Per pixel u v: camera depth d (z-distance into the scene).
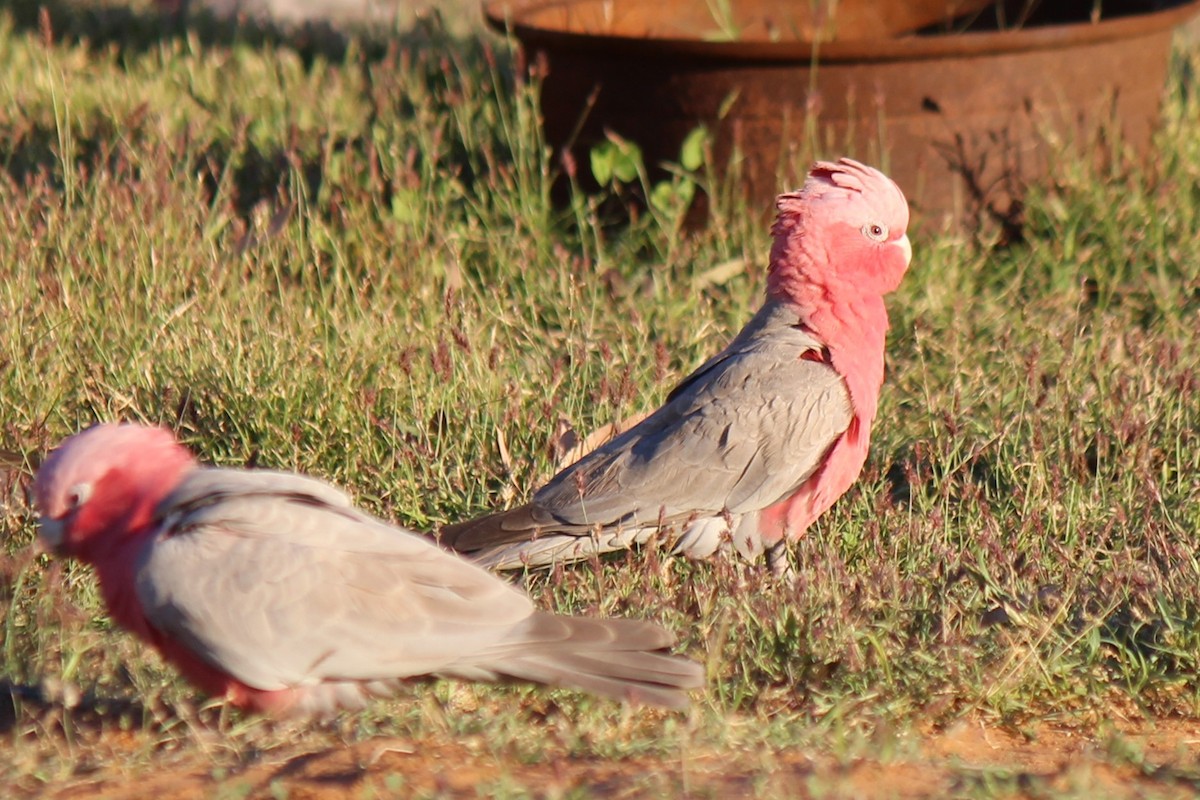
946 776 7.18
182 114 16.84
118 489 7.04
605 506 9.08
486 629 7.04
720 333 12.33
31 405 10.46
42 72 18.14
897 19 16.30
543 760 7.28
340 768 7.04
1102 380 11.29
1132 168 14.39
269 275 12.81
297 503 7.11
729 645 8.32
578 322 11.95
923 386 11.55
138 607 6.99
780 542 9.45
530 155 14.55
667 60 13.52
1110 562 9.31
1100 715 8.25
